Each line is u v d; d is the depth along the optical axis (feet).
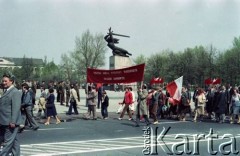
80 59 338.13
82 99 142.82
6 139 27.91
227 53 273.33
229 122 69.00
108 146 39.24
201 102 70.44
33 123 53.52
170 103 75.77
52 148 37.60
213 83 88.94
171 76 311.68
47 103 61.36
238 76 258.78
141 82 62.44
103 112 72.54
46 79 353.10
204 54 290.56
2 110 27.89
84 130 53.62
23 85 53.72
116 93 196.65
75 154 34.40
